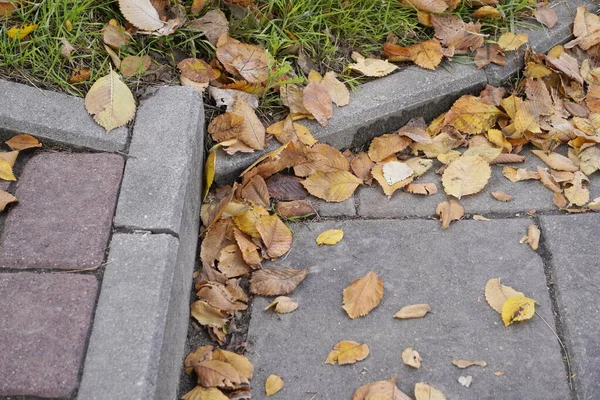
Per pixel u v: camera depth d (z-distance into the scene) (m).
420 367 1.82
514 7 2.70
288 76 2.35
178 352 1.78
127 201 1.83
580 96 2.53
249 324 1.93
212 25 2.34
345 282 2.01
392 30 2.56
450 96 2.44
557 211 2.19
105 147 1.96
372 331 1.90
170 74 2.24
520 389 1.78
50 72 2.09
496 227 2.14
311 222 2.17
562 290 1.97
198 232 2.09
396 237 2.12
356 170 2.29
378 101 2.35
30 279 1.67
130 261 1.71
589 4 2.78
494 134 2.38
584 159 2.32
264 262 2.07
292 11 2.42
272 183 2.23
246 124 2.18
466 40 2.52
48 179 1.88
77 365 1.53
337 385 1.79
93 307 1.63
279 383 1.79
